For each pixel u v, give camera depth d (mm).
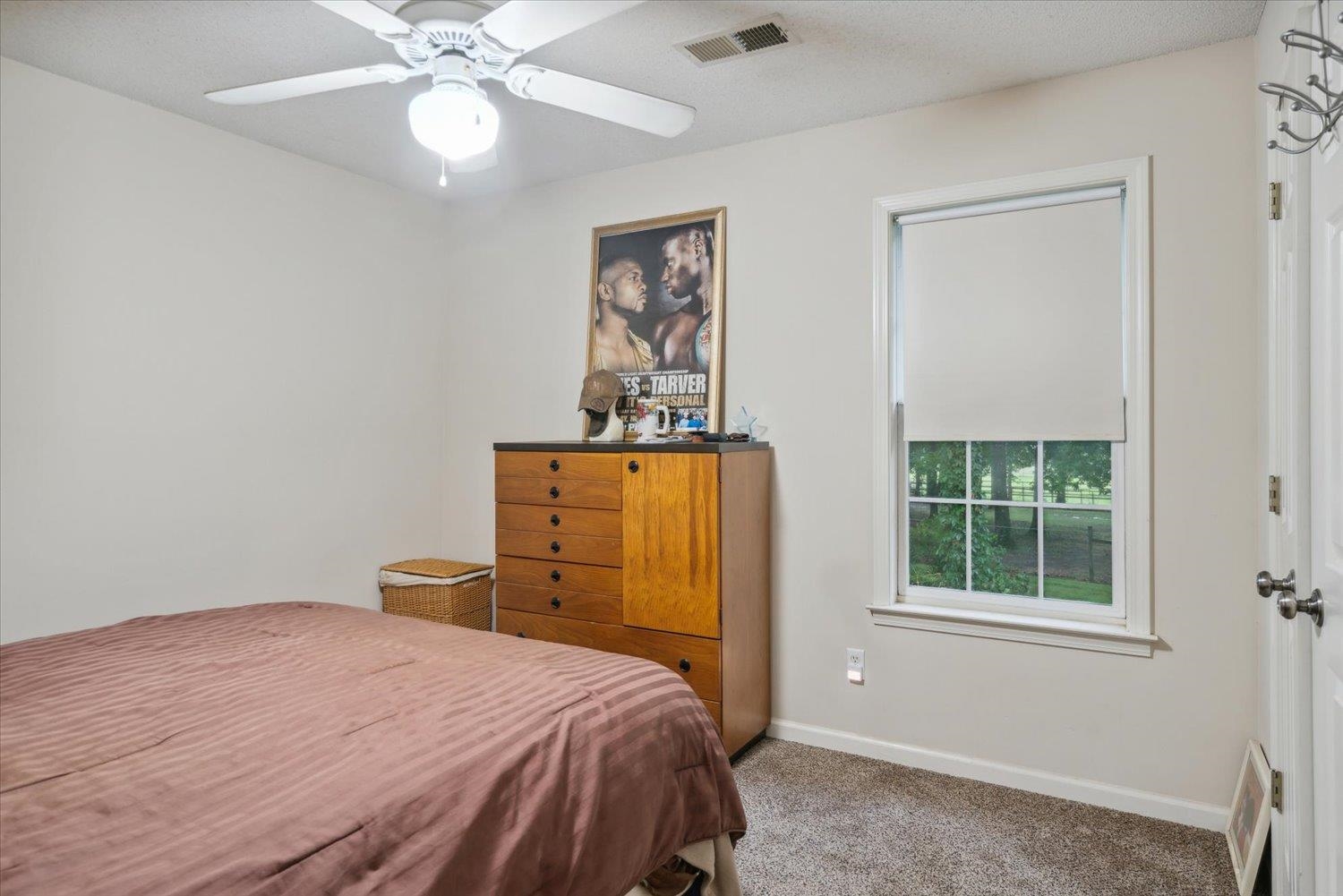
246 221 3227
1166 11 2230
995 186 2766
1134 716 2549
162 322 2939
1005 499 2889
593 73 2615
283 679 1715
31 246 2578
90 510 2730
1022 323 2779
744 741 2959
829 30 2326
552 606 3170
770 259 3215
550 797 1376
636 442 3031
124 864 985
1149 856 2268
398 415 3916
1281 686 1896
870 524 3002
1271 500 2037
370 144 3307
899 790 2703
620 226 3568
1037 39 2396
